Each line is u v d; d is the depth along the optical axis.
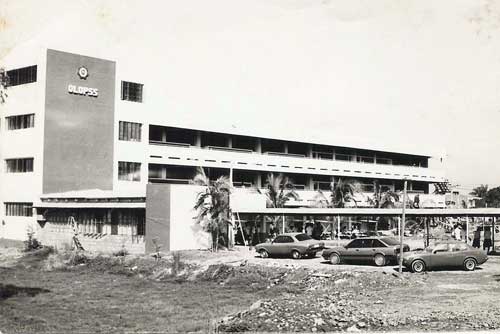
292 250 35.25
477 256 28.92
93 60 51.84
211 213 40.22
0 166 50.88
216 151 61.66
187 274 32.38
